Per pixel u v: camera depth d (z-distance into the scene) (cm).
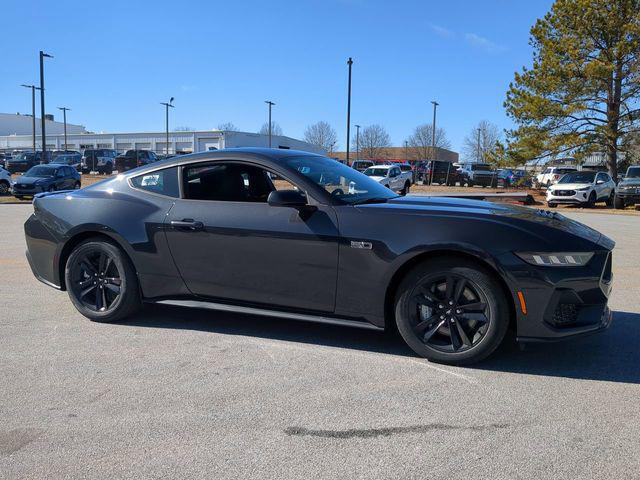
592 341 436
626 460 262
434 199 454
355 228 394
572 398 332
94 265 493
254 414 311
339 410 315
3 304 548
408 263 388
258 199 458
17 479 249
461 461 262
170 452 271
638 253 911
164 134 6962
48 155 4691
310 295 412
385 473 252
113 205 480
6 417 308
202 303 452
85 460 264
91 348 420
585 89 2748
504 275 360
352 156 8938
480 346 373
